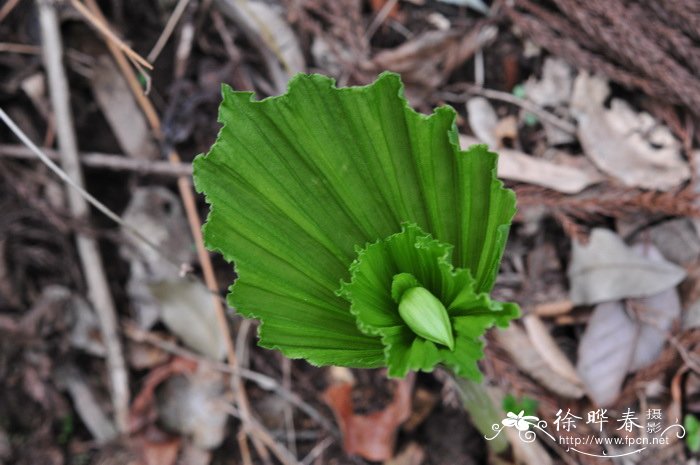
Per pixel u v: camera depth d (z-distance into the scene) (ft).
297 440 2.88
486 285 2.16
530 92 2.85
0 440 2.89
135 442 2.89
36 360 2.89
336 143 2.14
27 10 2.94
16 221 2.91
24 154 2.89
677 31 2.74
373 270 2.14
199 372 2.89
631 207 2.71
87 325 2.94
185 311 2.89
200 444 2.87
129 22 2.99
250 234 2.15
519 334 2.74
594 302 2.72
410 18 2.95
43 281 2.97
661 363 2.68
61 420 2.95
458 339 2.13
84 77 2.97
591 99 2.80
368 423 2.80
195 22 2.91
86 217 2.89
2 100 2.94
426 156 2.14
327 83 2.10
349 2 2.85
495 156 2.09
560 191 2.76
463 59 2.88
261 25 2.86
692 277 2.71
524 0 2.83
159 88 2.96
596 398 2.71
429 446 2.80
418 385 2.81
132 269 2.92
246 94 2.10
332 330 2.18
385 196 2.18
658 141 2.78
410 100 2.87
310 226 2.18
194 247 2.89
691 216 2.68
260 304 2.15
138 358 2.93
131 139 2.94
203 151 2.91
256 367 2.89
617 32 2.73
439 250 2.11
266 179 2.14
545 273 2.79
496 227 2.13
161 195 2.92
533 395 2.66
